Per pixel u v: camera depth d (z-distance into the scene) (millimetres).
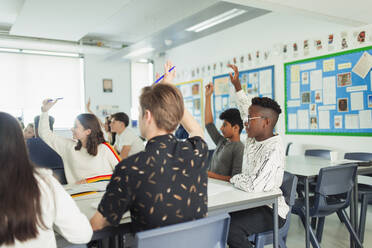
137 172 1042
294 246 2680
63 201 1014
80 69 7410
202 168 1182
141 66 8133
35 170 964
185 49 7367
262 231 1743
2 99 6602
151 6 5312
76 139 2475
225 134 2414
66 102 7242
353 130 4215
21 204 886
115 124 3840
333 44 4422
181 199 1097
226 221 1217
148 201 1050
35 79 6914
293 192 1834
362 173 2689
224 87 6262
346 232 2992
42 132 2426
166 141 1128
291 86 5020
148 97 1146
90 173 2312
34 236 930
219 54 6379
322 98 4586
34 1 4199
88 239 1084
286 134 5164
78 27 5352
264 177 1698
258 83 5574
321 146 4629
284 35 5094
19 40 6066
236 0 3041
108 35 7098
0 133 872
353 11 3367
